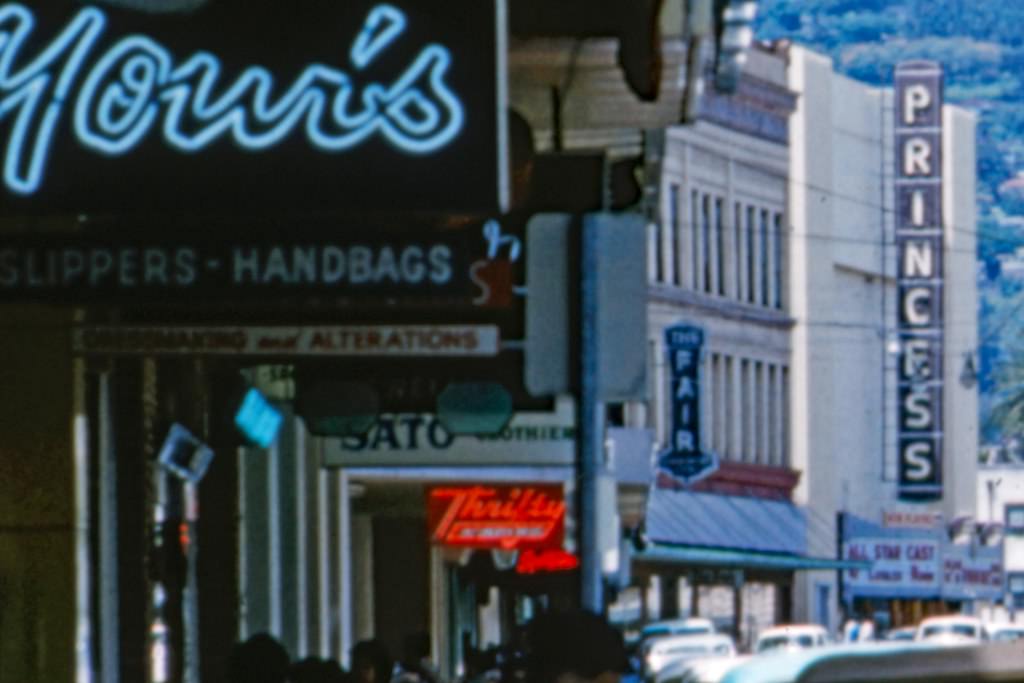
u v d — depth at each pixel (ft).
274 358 104.68
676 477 396.98
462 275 77.87
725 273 442.09
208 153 70.85
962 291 506.48
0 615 104.32
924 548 465.88
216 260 77.25
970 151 515.09
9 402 104.12
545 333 88.48
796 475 459.73
